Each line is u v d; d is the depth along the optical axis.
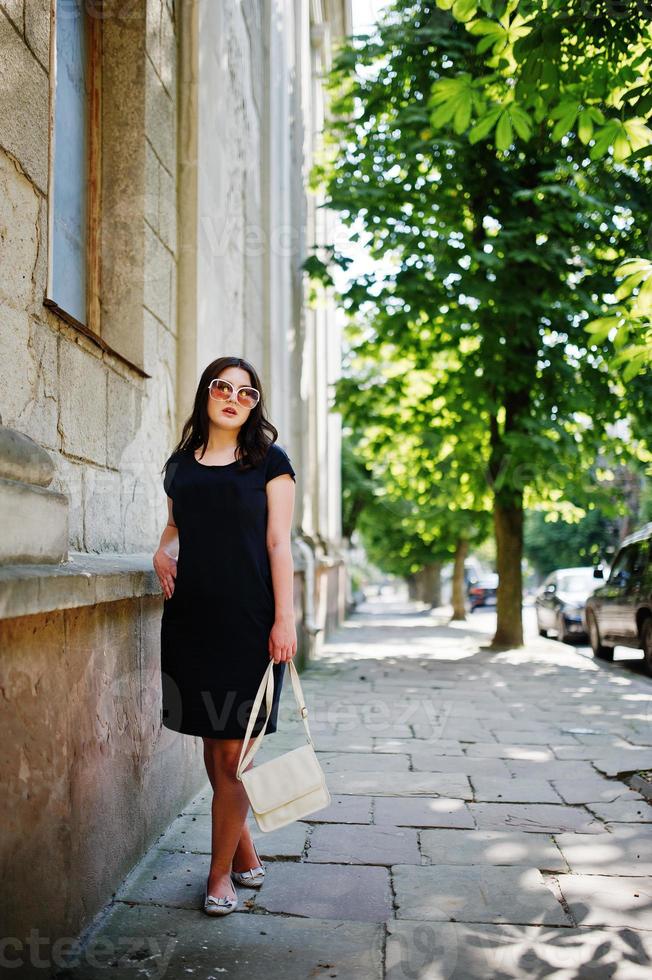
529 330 11.69
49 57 3.14
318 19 15.90
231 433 3.27
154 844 3.89
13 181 2.85
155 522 4.86
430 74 11.53
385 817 4.35
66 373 3.39
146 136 4.67
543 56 4.17
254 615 3.11
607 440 13.11
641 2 4.12
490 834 4.09
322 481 17.44
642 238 11.08
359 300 11.92
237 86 7.69
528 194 10.66
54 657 2.61
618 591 11.62
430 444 14.11
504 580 13.96
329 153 14.02
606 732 6.57
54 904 2.63
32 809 2.44
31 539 2.48
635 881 3.50
